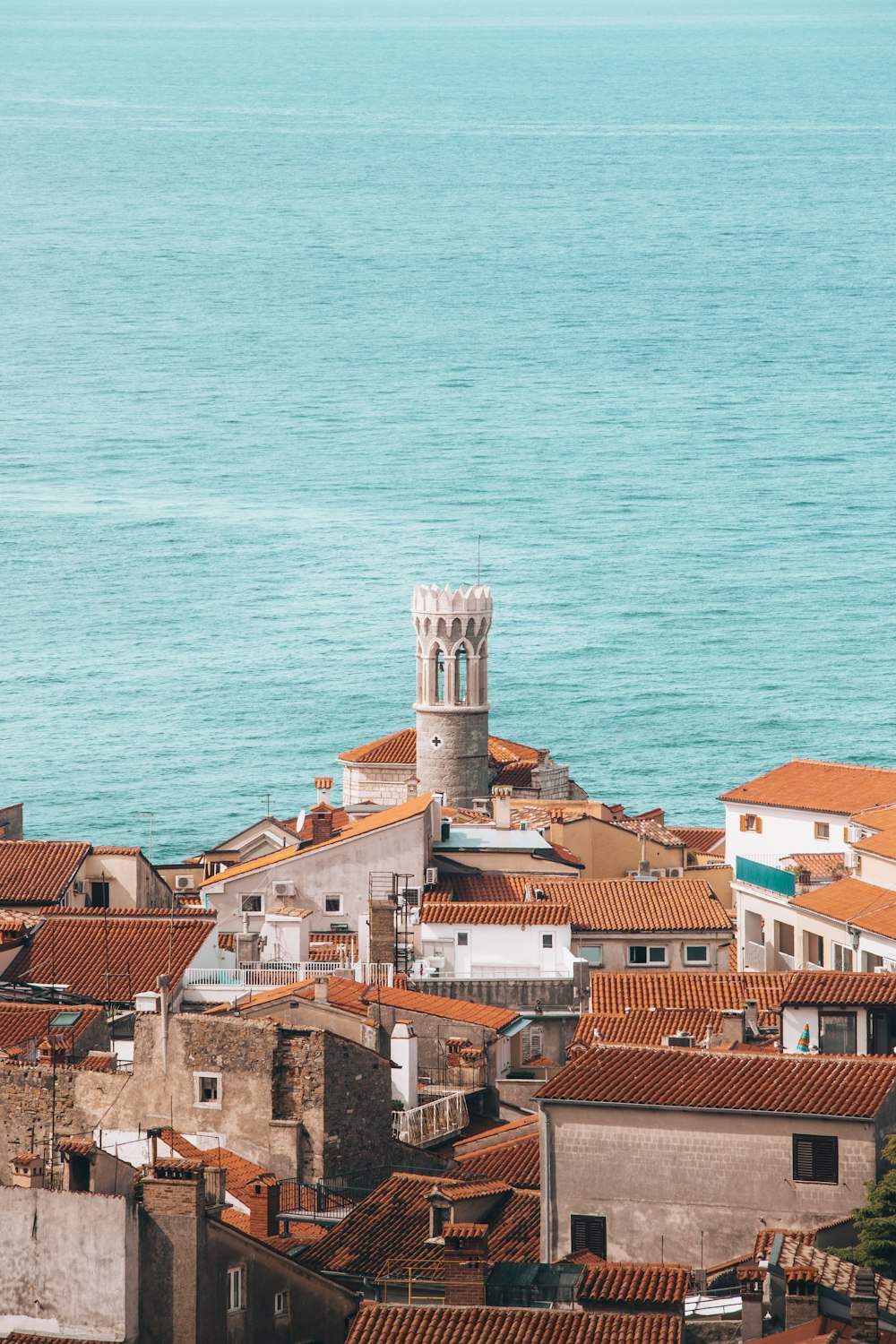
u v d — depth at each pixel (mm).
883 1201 175250
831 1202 179375
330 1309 162625
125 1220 154375
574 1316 148125
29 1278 155125
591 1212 184000
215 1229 156875
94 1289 154250
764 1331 150625
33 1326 154875
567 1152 184750
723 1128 181875
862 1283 147125
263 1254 159625
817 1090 182750
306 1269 161625
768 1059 188125
